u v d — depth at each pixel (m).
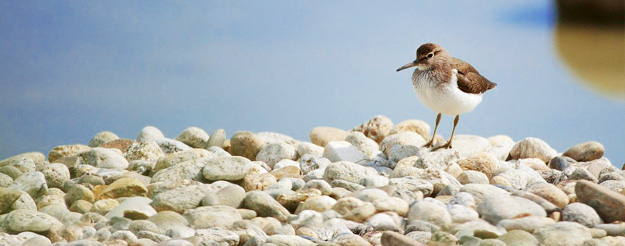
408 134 14.27
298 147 13.60
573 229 8.34
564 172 11.19
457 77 13.27
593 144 13.15
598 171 11.61
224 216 8.89
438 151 12.16
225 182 10.34
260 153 13.45
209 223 8.77
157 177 11.05
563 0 30.75
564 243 8.11
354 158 12.91
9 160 12.31
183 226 8.72
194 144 14.85
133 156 12.98
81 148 13.70
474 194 9.50
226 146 14.54
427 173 10.48
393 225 8.83
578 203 9.02
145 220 8.80
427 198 9.30
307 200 9.35
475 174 10.88
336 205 9.16
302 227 8.79
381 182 10.34
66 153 13.48
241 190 9.64
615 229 8.49
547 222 8.58
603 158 13.08
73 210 9.64
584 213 8.74
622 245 8.09
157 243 8.16
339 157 12.84
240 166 11.02
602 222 8.78
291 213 9.61
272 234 8.60
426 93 13.53
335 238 8.42
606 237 8.30
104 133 15.38
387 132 15.84
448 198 9.54
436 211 8.84
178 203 9.32
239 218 8.94
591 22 30.75
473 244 8.12
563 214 8.86
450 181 10.46
